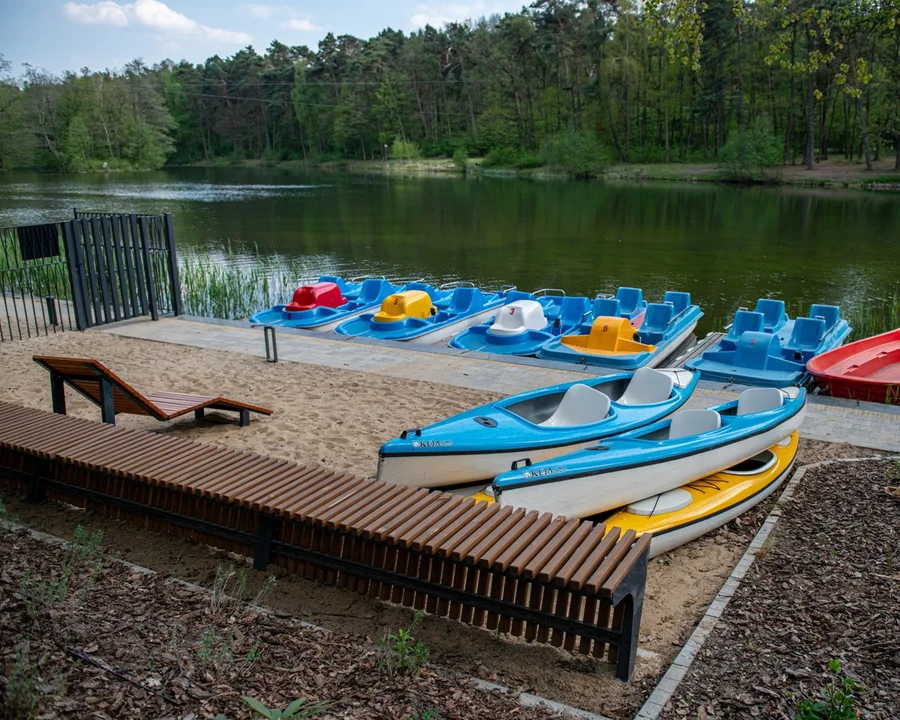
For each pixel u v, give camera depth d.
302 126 102.44
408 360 11.60
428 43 92.50
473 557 4.10
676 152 73.06
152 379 10.37
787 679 3.93
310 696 3.62
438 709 3.58
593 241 29.48
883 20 19.06
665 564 5.59
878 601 4.68
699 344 14.38
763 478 6.50
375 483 5.18
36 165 84.25
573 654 4.29
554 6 75.06
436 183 62.66
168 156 112.06
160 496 5.59
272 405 9.20
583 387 7.29
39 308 15.62
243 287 20.66
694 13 16.47
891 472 6.93
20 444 5.89
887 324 17.03
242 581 4.68
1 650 3.77
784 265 23.97
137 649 3.89
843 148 66.94
